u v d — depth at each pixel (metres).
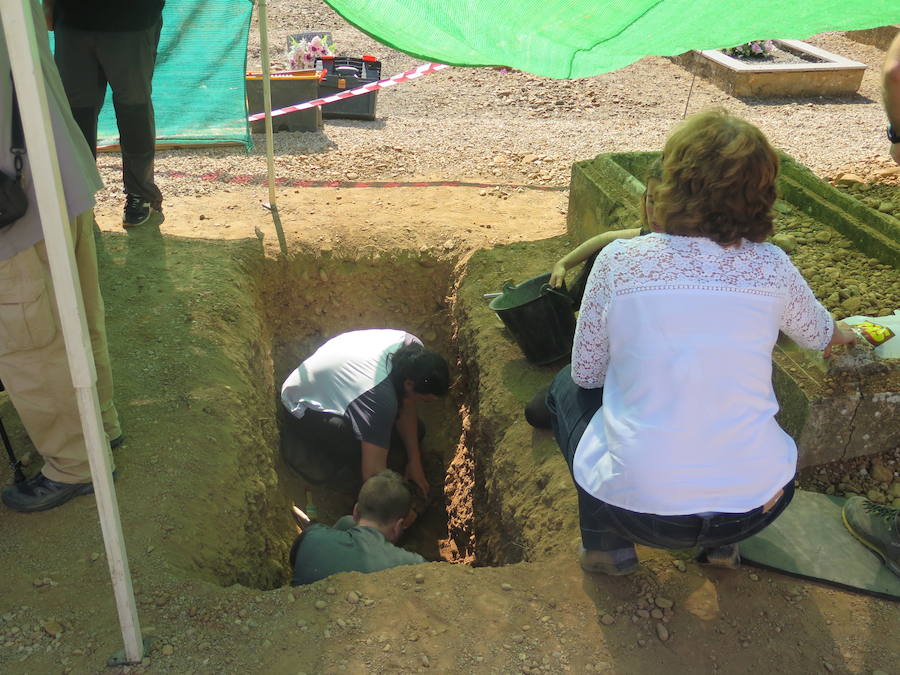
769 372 2.01
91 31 4.29
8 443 2.90
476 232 5.30
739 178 1.84
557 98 8.55
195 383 3.72
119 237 4.95
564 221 5.50
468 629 2.45
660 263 1.92
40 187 1.82
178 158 6.34
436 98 8.51
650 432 1.96
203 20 6.04
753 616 2.47
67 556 2.70
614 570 2.50
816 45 10.24
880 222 4.14
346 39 10.10
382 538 3.05
